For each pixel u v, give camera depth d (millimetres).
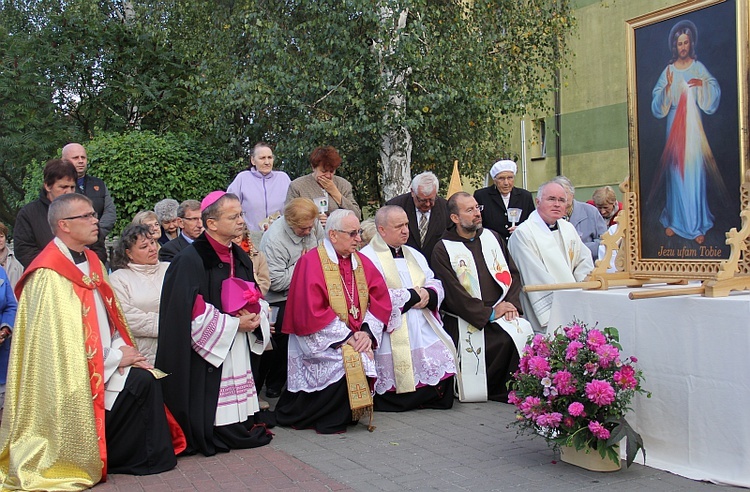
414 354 6570
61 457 4527
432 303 6668
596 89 18547
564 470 4598
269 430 5930
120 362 4910
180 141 13922
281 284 6891
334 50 12680
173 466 4945
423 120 12672
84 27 18922
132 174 12234
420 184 7484
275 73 12602
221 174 13609
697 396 4320
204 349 5273
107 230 7895
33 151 18938
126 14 20781
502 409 6473
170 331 5250
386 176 13125
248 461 5078
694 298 4324
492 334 6852
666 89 4703
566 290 5242
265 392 7551
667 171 4719
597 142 18656
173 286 5312
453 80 12852
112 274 5801
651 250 4863
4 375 5832
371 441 5500
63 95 19750
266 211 8578
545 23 14641
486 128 14344
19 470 4441
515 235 7086
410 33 12203
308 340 5984
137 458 4895
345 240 6098
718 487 4141
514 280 7078
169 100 18625
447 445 5305
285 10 13398
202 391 5289
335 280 6066
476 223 6977
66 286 4730
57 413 4551
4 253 6828
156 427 4902
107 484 4652
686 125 4574
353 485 4469
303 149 12844
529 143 20891
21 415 4586
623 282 5043
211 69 14766
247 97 12789
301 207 6816
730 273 4266
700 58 4465
